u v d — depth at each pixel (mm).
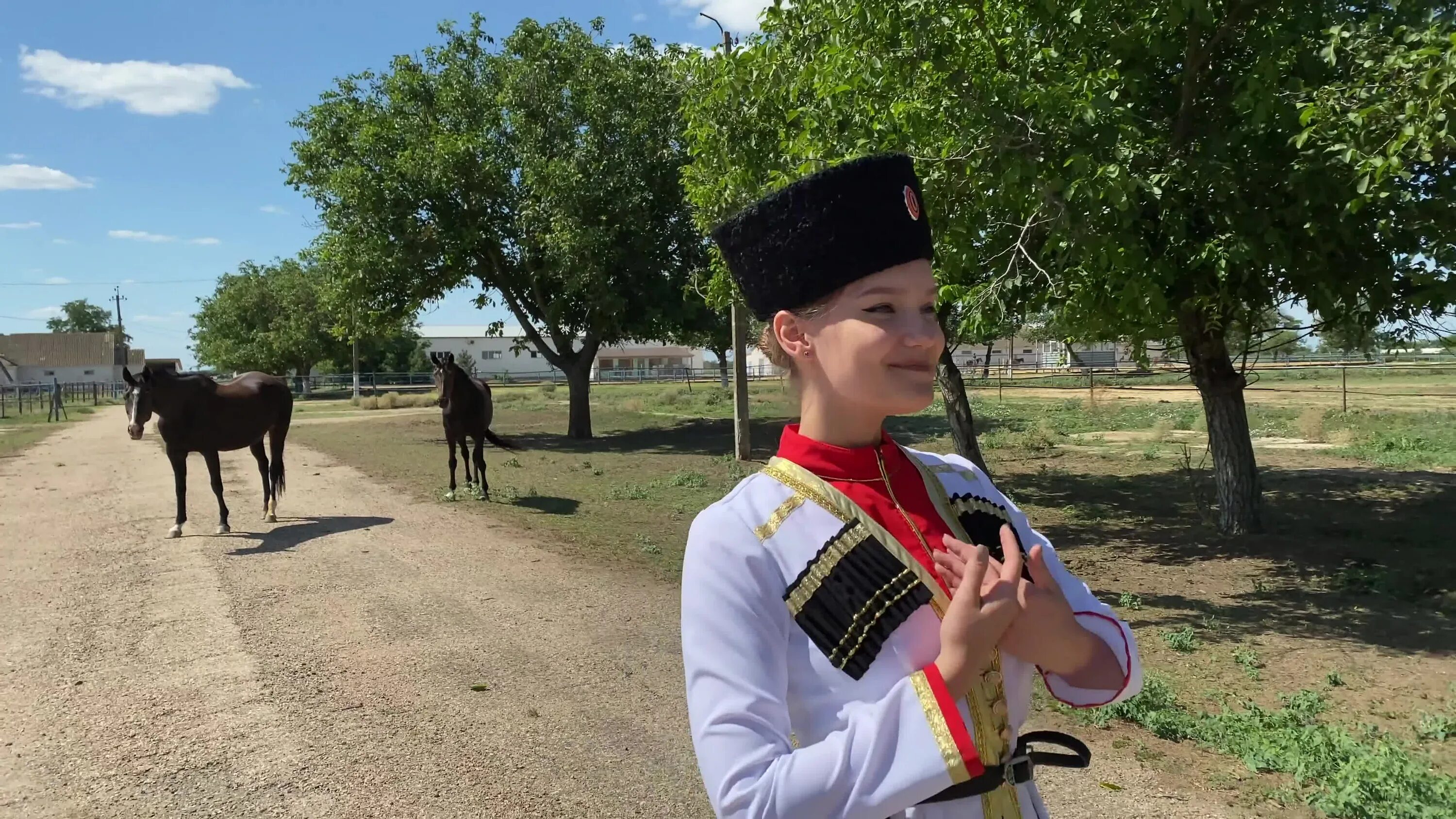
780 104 7938
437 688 4820
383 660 5262
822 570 1092
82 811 3547
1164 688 4473
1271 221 6164
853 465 1176
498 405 33188
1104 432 18062
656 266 19172
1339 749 3781
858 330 1105
